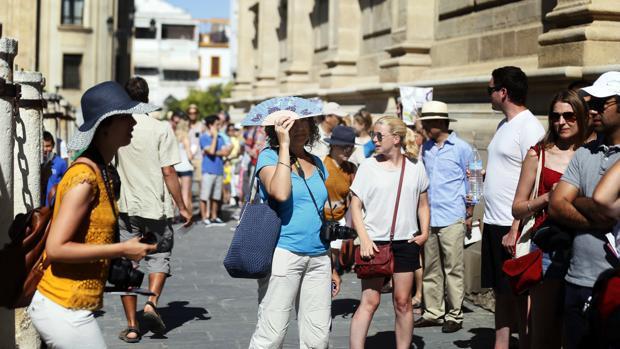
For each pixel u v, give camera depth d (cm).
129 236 818
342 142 929
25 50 3653
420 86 1302
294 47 2523
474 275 991
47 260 436
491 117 1071
